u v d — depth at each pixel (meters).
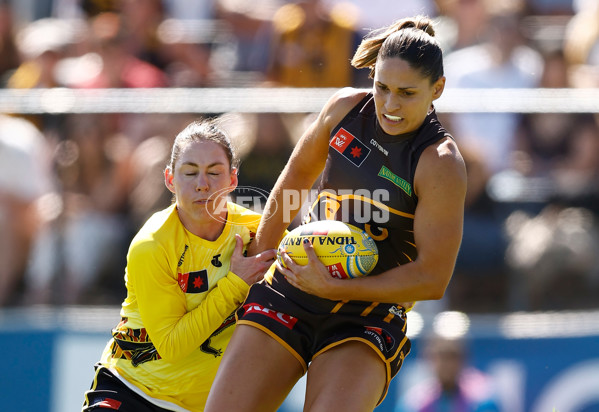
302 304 11.73
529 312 21.23
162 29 25.62
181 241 12.12
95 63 24.86
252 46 25.72
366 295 11.17
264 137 20.34
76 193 21.50
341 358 11.29
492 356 20.95
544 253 21.20
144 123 21.42
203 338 11.99
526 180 21.33
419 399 20.78
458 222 11.09
